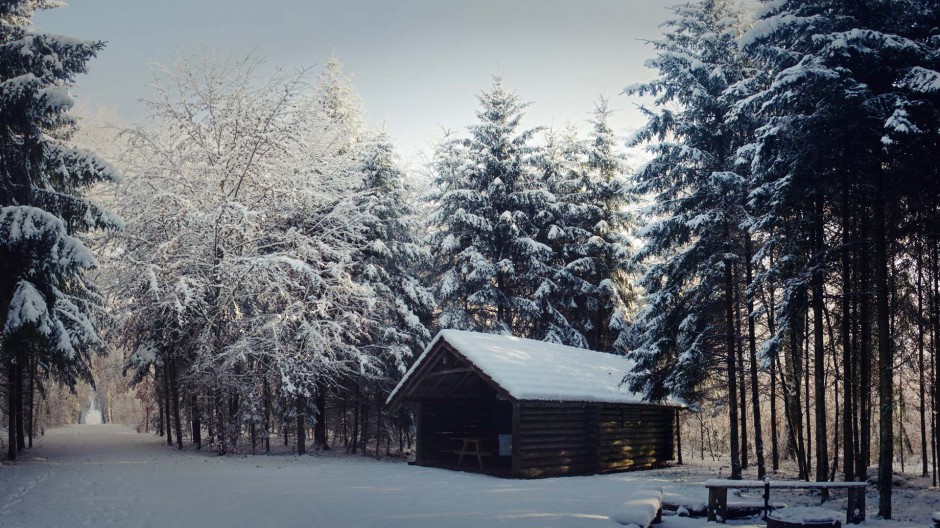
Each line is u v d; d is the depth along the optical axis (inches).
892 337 573.9
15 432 912.9
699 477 754.2
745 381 858.8
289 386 898.1
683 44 804.6
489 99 1277.1
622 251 1205.1
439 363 803.4
